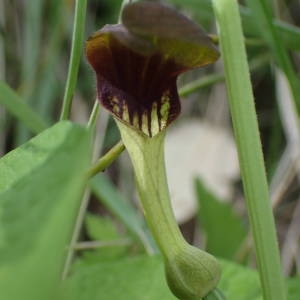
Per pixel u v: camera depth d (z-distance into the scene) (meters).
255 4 0.22
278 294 0.14
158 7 0.12
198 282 0.14
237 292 0.18
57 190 0.09
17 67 0.32
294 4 0.33
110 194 0.24
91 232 0.23
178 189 0.31
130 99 0.14
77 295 0.17
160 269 0.18
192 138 0.32
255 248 0.14
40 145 0.11
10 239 0.08
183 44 0.13
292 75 0.22
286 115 0.27
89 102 0.32
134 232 0.23
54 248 0.08
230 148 0.32
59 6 0.32
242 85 0.13
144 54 0.13
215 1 0.14
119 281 0.17
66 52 0.33
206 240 0.26
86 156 0.09
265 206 0.14
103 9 0.33
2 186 0.12
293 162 0.26
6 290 0.07
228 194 0.31
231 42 0.13
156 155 0.14
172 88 0.14
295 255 0.27
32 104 0.31
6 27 0.32
